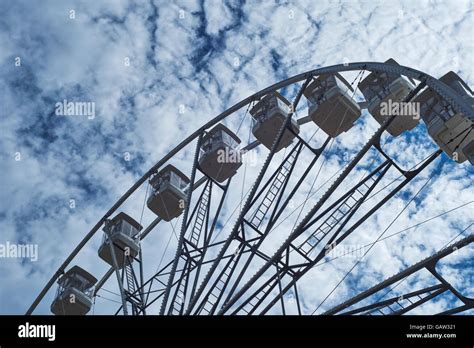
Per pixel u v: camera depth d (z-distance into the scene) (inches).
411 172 992.9
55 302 1448.1
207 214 1214.3
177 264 1092.5
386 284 869.8
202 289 989.8
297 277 983.6
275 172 1103.6
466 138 1008.9
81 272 1476.4
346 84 1268.5
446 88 920.9
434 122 1031.0
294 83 1246.3
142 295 1199.6
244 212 1026.1
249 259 1011.9
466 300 853.2
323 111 1253.7
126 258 1411.2
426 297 875.4
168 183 1451.8
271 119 1349.7
